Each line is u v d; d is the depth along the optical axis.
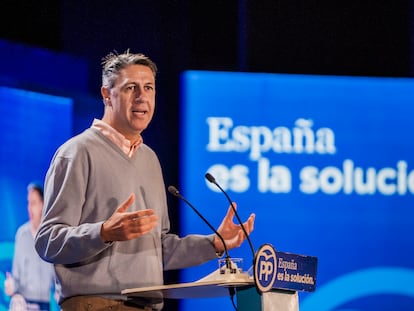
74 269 4.21
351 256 8.65
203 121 8.71
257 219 8.58
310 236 8.63
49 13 8.49
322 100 8.86
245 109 8.77
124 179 4.38
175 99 8.91
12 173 7.67
